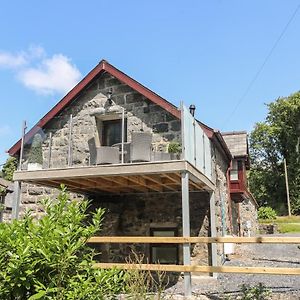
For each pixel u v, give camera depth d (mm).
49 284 3389
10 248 3428
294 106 42000
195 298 6527
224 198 12820
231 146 16375
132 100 10125
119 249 10227
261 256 12531
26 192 10852
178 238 6668
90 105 10562
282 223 30188
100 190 10195
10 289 3309
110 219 10352
